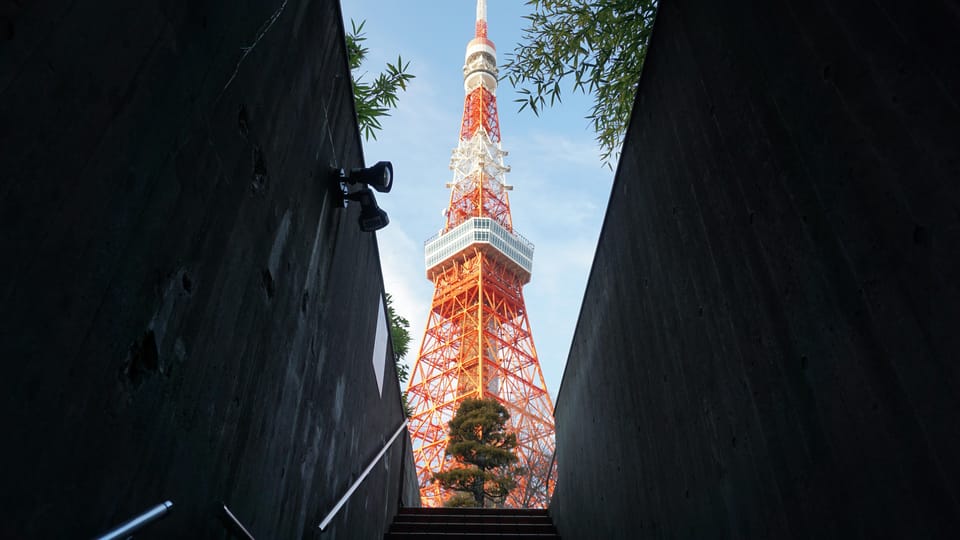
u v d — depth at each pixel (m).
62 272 1.02
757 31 1.72
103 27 1.10
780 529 1.59
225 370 1.73
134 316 1.24
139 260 1.25
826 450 1.36
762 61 1.68
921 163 1.06
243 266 1.83
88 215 1.08
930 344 1.03
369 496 4.69
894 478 1.12
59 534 1.04
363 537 4.49
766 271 1.67
